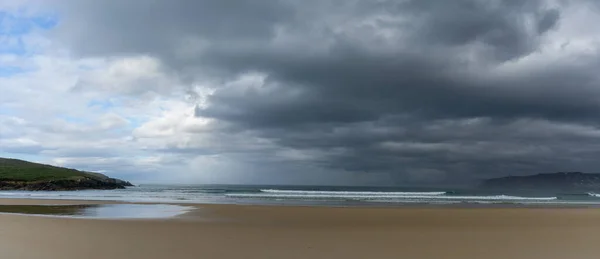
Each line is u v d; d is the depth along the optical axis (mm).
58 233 12414
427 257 9594
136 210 23844
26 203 28891
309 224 16641
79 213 21578
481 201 43312
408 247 10883
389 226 15984
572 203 40438
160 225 15258
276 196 51000
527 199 52812
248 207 26312
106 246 10328
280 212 22609
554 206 32500
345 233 13523
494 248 10844
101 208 25203
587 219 19547
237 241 11477
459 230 14656
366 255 9742
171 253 9586
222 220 18031
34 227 13695
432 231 14305
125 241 11164
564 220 19016
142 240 11406
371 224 16812
